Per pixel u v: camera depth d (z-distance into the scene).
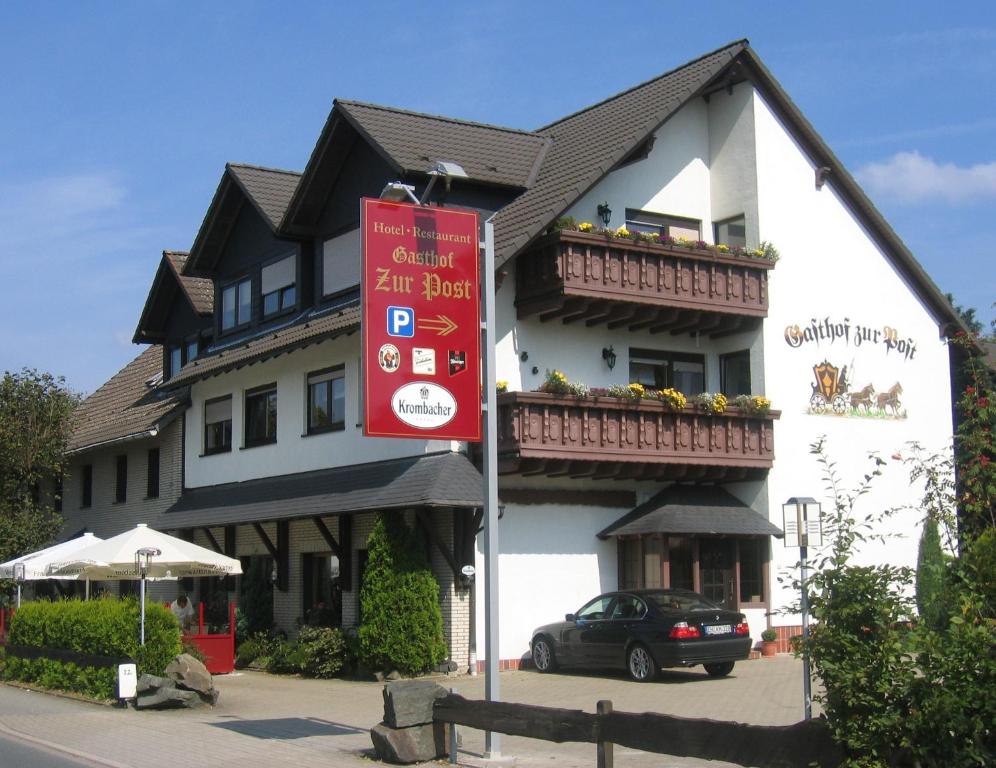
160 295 33.31
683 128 25.28
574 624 20.56
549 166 24.36
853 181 25.53
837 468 24.83
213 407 29.88
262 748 13.71
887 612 8.47
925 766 8.01
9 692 20.50
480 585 21.47
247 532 28.00
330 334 23.06
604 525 23.14
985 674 7.89
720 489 24.42
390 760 12.55
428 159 23.03
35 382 33.28
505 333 22.17
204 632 24.94
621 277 22.09
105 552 20.38
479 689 19.05
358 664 21.83
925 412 26.45
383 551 21.17
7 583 30.77
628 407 21.88
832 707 8.41
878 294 26.05
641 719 9.83
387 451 23.20
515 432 20.77
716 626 19.09
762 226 24.53
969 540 9.20
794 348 24.59
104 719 16.44
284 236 25.84
